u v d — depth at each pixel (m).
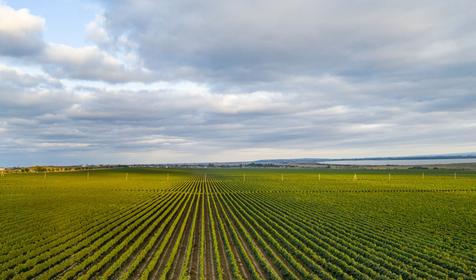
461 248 27.45
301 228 34.00
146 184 98.75
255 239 30.81
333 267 22.16
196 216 42.88
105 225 36.66
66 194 69.62
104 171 171.88
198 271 22.36
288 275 21.41
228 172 185.00
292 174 156.50
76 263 24.03
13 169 178.38
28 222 37.88
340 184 95.88
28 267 22.97
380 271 22.20
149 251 27.11
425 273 21.44
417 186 87.56
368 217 41.69
